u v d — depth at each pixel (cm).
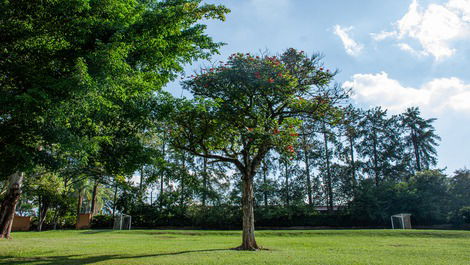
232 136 1636
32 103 698
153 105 1097
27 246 1600
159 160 1345
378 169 4747
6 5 748
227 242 2005
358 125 4834
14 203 2070
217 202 4009
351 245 1752
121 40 909
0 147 795
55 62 805
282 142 1439
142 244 1825
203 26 1153
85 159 966
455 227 3856
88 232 3102
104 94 855
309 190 4528
